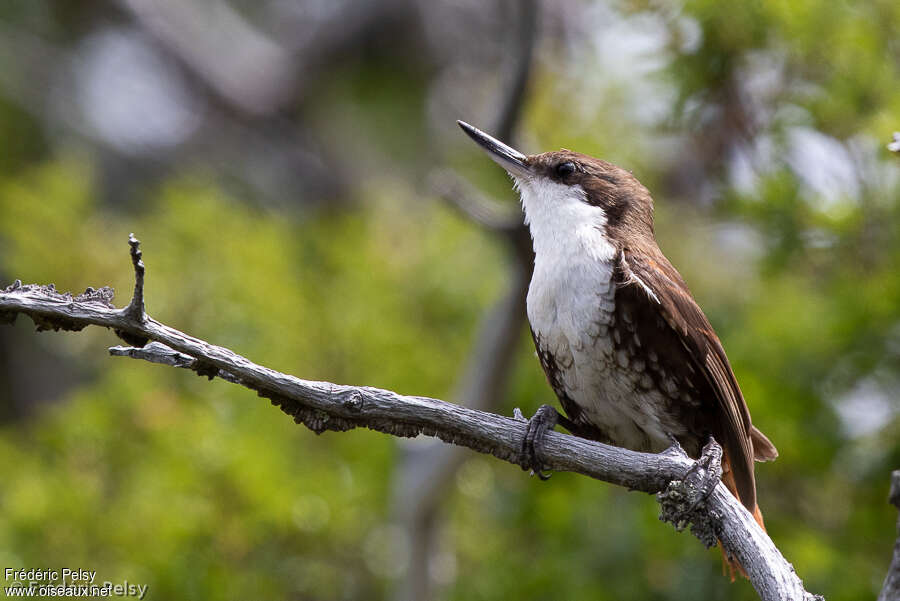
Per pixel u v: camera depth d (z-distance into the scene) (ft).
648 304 25.68
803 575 33.71
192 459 38.52
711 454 22.48
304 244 48.93
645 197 29.48
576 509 37.35
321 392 21.88
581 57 43.37
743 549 21.49
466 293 45.21
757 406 35.24
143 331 20.92
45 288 20.83
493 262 45.75
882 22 35.63
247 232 46.65
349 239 47.50
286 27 69.87
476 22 61.57
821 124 35.12
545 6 42.45
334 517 39.27
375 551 40.78
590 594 36.22
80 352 46.34
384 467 41.32
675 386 26.05
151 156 63.52
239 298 44.04
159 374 41.65
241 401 41.39
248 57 67.77
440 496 39.91
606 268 26.27
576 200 28.86
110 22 66.59
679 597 35.63
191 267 45.06
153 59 66.74
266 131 66.28
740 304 40.81
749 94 36.22
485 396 39.88
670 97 37.06
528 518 39.32
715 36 35.35
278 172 63.87
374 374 42.68
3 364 52.49
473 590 39.01
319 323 43.88
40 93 60.39
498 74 59.52
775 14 34.65
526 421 23.58
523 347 42.45
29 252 45.06
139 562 36.94
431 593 40.32
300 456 41.09
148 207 58.95
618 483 22.98
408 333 43.68
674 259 42.45
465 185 39.17
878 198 34.81
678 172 42.47
